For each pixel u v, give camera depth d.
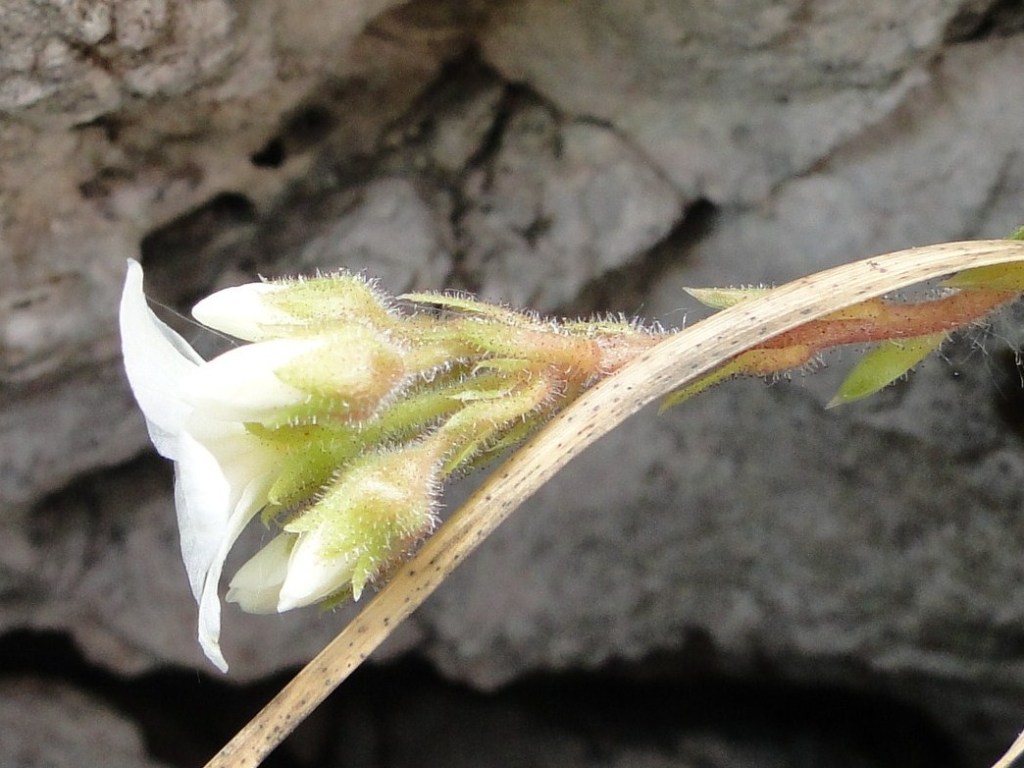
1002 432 0.08
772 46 0.07
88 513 0.09
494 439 0.05
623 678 0.10
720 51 0.07
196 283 0.08
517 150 0.08
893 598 0.08
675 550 0.09
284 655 0.09
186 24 0.06
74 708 0.09
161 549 0.09
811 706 0.10
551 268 0.08
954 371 0.08
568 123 0.08
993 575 0.08
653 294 0.08
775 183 0.08
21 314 0.07
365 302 0.05
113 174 0.07
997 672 0.09
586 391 0.05
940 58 0.07
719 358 0.05
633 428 0.08
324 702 0.10
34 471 0.08
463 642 0.09
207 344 0.08
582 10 0.07
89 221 0.07
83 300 0.07
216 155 0.07
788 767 0.09
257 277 0.08
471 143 0.08
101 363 0.08
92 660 0.09
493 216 0.08
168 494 0.09
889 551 0.08
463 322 0.05
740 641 0.09
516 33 0.07
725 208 0.08
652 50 0.07
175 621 0.09
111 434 0.08
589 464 0.08
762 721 0.10
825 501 0.08
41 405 0.08
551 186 0.08
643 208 0.08
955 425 0.08
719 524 0.08
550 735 0.10
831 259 0.08
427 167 0.08
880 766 0.09
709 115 0.08
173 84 0.07
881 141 0.08
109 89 0.06
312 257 0.08
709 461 0.08
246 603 0.05
